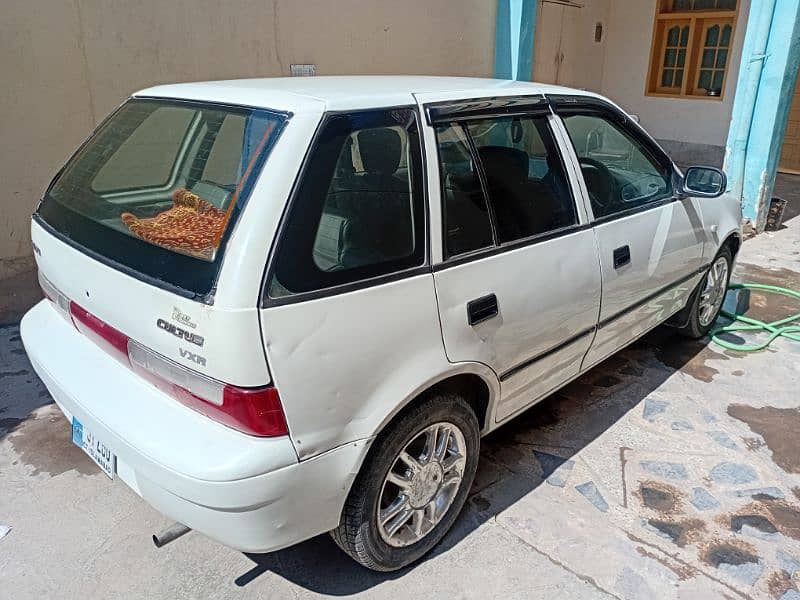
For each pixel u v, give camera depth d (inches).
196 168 82.6
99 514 106.6
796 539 103.1
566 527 105.0
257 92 85.9
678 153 413.1
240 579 94.6
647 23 406.3
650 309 138.3
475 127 96.6
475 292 91.4
